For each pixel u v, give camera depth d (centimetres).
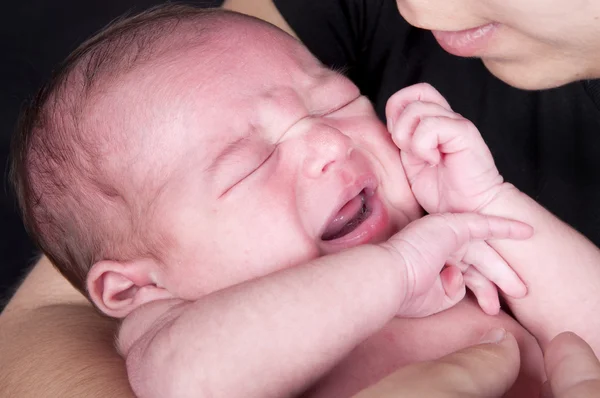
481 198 135
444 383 100
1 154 254
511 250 135
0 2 285
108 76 149
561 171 164
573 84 161
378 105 185
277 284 120
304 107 145
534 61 129
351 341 118
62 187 152
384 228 141
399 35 185
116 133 145
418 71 182
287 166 139
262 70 147
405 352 133
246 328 117
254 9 196
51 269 171
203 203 139
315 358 116
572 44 122
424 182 142
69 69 156
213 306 121
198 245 140
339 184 136
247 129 141
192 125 141
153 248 145
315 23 190
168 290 146
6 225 249
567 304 135
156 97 144
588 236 162
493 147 170
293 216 137
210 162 139
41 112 155
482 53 131
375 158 145
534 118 168
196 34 152
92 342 142
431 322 137
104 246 151
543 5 114
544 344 139
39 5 286
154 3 284
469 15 124
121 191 146
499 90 171
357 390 129
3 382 134
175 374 118
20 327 152
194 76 144
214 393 116
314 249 137
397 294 121
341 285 119
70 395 124
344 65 193
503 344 117
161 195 142
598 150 161
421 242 125
